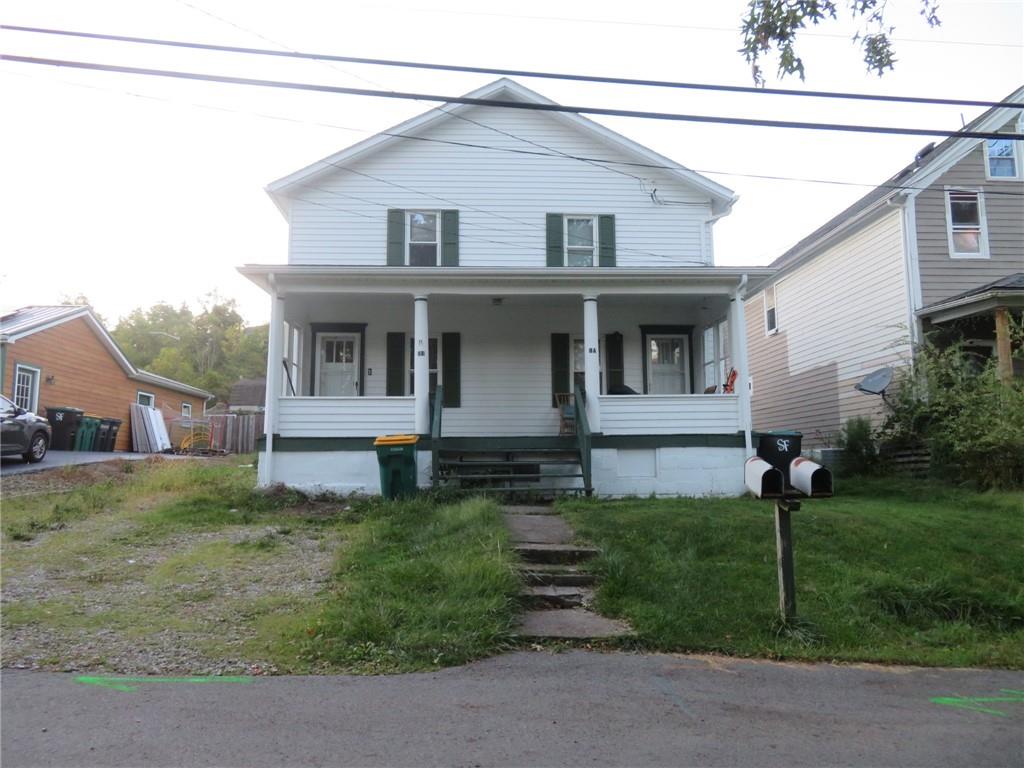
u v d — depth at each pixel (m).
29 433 15.47
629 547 8.12
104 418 22.92
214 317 70.44
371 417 12.41
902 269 15.74
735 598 6.84
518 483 12.54
